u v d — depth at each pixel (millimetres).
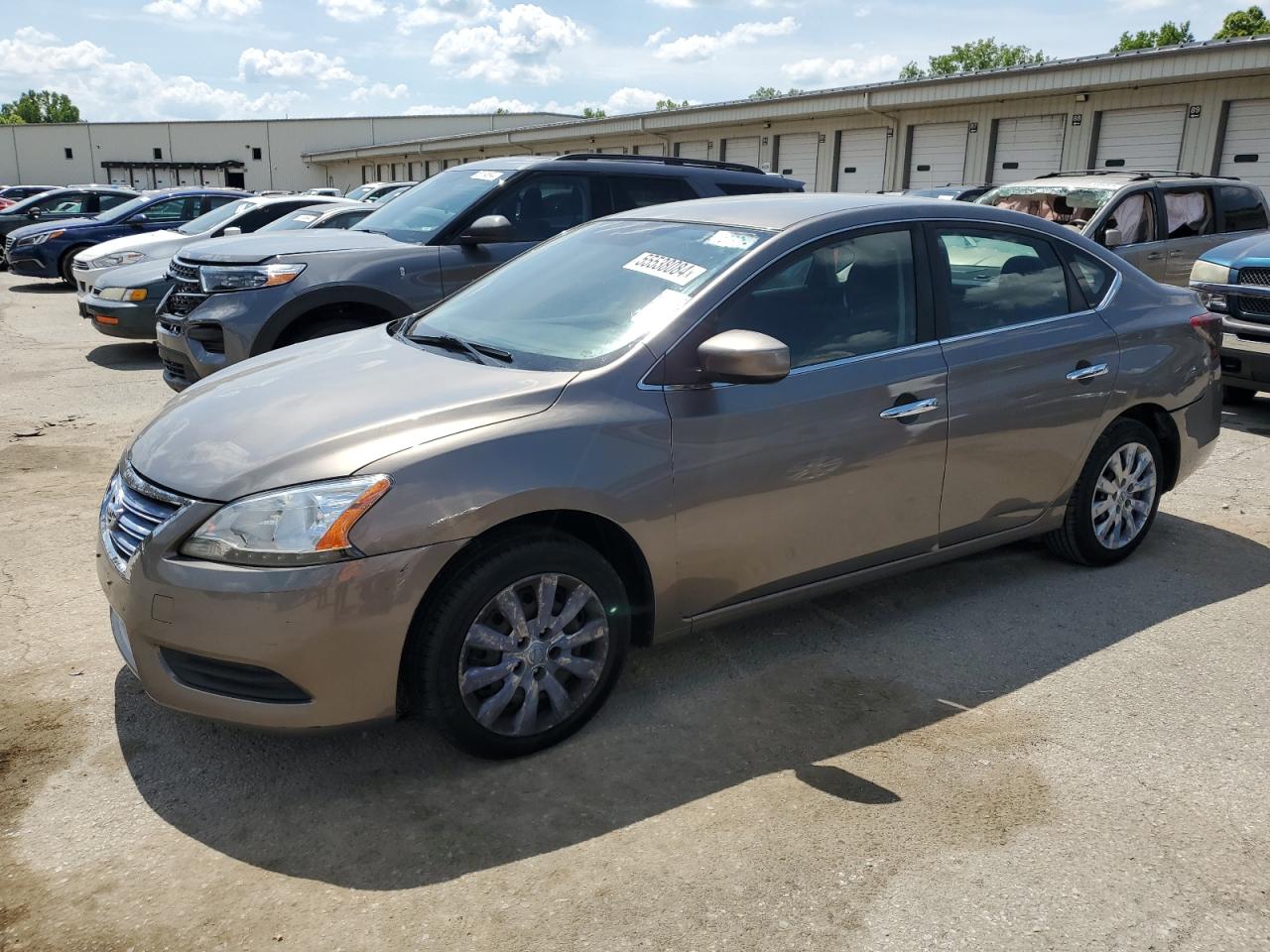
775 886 2504
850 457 3510
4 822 2740
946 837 2697
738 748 3141
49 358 10273
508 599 2934
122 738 3164
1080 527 4445
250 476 2760
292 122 59938
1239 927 2367
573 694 3162
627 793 2896
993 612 4148
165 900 2453
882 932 2348
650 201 7453
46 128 61625
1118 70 18250
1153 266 9289
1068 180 9914
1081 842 2678
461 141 41781
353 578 2660
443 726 2900
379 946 2303
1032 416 4027
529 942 2316
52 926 2357
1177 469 4762
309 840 2688
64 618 4008
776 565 3459
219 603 2646
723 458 3232
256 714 2725
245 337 6324
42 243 16844
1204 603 4238
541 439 2932
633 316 3391
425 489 2748
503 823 2762
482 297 4027
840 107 23797
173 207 17547
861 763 3059
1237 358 7234
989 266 4055
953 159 22641
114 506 3012
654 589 3203
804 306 3508
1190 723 3293
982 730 3250
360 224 7555
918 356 3709
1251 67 16344
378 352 3643
